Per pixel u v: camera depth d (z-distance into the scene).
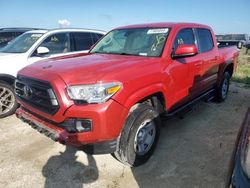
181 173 3.15
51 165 3.34
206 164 3.34
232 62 6.04
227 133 4.29
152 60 3.41
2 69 4.92
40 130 3.05
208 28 5.05
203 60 4.52
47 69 3.09
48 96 2.80
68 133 2.76
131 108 3.08
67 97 2.70
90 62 3.30
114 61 3.33
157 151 3.67
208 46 4.96
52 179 3.05
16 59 5.14
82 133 2.69
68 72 2.87
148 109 3.15
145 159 3.31
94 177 3.08
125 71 2.94
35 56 5.44
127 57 3.63
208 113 5.27
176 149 3.73
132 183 2.97
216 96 5.82
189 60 4.04
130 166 3.27
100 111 2.62
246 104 5.93
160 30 3.96
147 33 4.05
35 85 3.00
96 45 4.67
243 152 1.67
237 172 1.59
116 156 3.14
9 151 3.70
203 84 4.73
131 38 4.15
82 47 6.39
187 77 4.02
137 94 2.95
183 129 4.45
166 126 4.56
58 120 2.79
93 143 2.75
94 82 2.67
